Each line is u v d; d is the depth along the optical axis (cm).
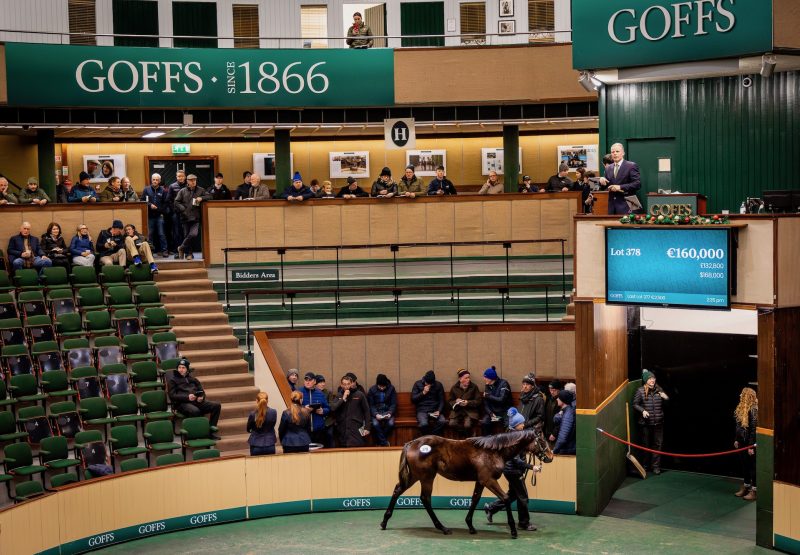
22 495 1417
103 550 1412
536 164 2770
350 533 1487
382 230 2339
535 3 2816
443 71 2362
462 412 1834
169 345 1902
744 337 1772
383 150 2784
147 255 2108
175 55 2294
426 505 1478
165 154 2723
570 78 2345
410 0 2816
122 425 1691
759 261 1426
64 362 1828
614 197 1606
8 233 2100
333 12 2828
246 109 2386
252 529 1516
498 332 1947
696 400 1831
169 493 1498
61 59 2236
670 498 1678
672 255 1488
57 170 2644
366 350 1948
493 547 1411
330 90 2350
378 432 1825
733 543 1438
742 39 1642
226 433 1770
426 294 2195
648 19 1728
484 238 2333
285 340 1927
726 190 1816
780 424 1423
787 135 1766
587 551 1394
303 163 2767
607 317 1692
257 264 2288
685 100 1838
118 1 2720
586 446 1586
